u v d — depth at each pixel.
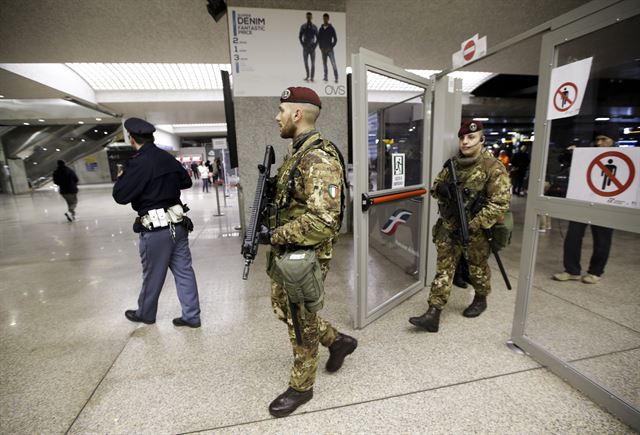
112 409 1.69
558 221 6.09
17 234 6.18
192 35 5.59
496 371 1.88
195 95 10.84
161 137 20.70
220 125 21.98
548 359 1.88
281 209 1.47
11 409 1.70
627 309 2.62
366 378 1.85
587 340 2.18
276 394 1.76
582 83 1.56
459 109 2.99
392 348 2.13
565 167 1.72
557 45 1.67
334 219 1.31
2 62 6.61
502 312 2.60
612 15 1.40
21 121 14.17
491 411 1.59
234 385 1.84
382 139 2.67
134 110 12.20
